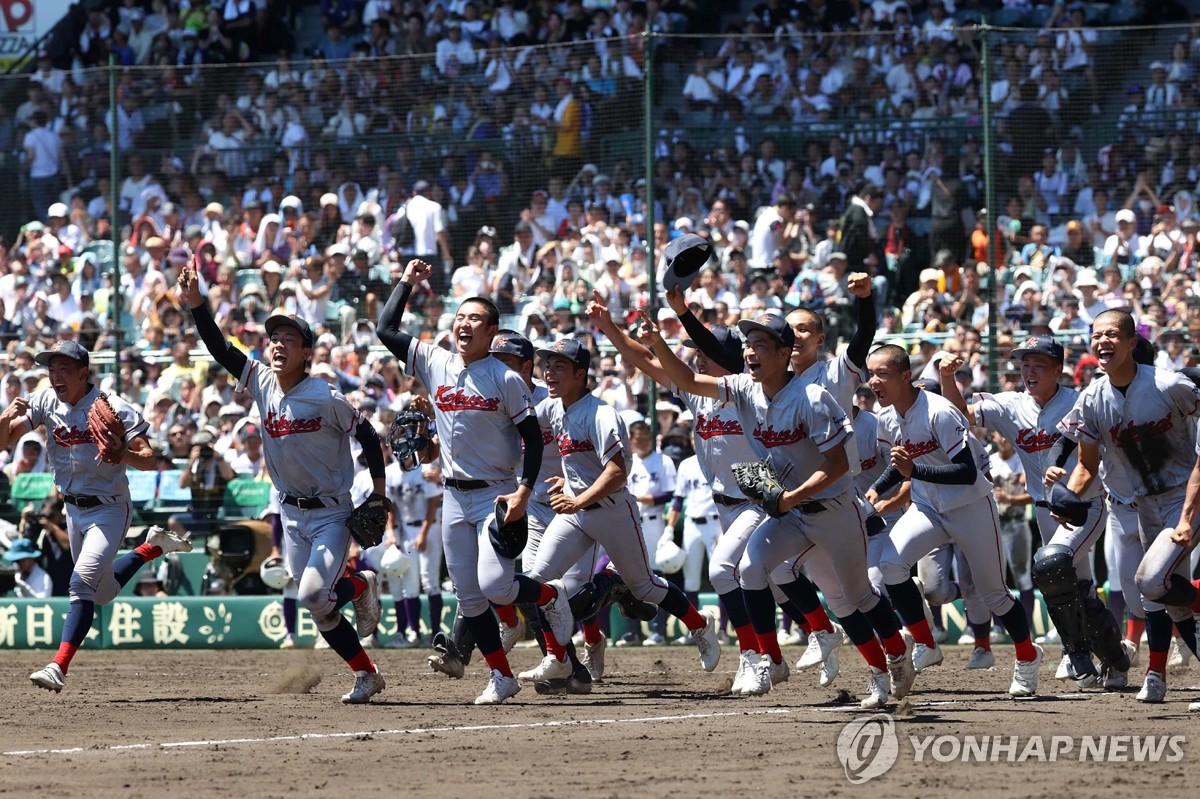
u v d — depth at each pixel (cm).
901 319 5628
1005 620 3183
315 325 5916
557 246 5803
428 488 4934
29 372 5872
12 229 6378
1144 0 7469
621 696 3303
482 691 3481
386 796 1959
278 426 3039
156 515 5312
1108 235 5659
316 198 6219
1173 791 1973
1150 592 2795
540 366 5469
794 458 2662
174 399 5706
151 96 6294
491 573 2944
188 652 5028
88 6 8381
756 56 6194
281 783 2075
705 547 4953
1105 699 3072
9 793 2005
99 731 2716
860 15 7550
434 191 6025
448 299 5838
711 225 5941
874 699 2841
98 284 6228
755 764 2205
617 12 7725
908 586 3331
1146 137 5753
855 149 6084
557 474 3484
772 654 3378
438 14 7906
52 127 6366
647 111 5431
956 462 3092
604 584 3509
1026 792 1967
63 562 5334
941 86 6047
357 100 6172
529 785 2033
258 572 5234
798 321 2844
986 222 5391
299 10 8438
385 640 5069
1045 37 5791
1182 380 2875
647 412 5306
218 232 6262
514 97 5962
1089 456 2970
